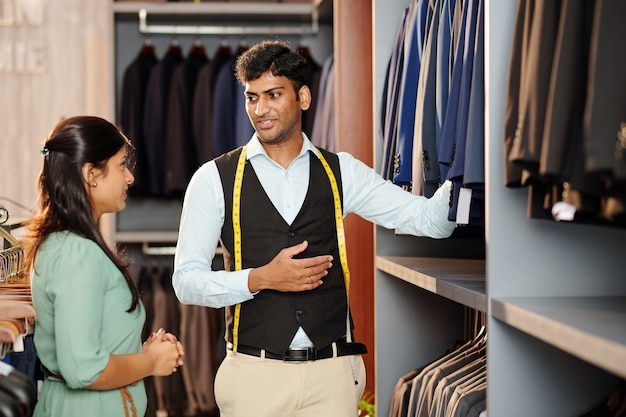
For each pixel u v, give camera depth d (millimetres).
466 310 2932
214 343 4578
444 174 2188
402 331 2992
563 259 1658
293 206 2195
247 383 2141
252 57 2109
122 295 1866
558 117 1196
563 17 1205
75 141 1833
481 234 2602
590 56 1110
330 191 2236
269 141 2158
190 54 4707
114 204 1920
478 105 1771
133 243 4980
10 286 2217
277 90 2113
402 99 2523
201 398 4469
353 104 3674
